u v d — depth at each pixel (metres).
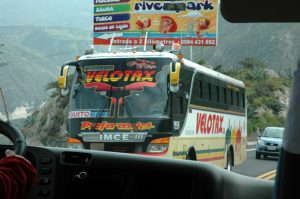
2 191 1.75
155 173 3.91
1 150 3.46
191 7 42.47
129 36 43.72
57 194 3.79
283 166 1.86
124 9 43.81
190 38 42.41
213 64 124.56
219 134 18.30
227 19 1.87
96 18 44.66
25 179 1.83
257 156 21.45
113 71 14.85
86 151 3.97
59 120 30.86
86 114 14.77
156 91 14.52
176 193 3.91
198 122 16.25
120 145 14.47
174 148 14.45
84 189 3.98
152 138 14.32
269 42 120.81
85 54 15.45
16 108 31.62
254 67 59.31
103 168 3.94
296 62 1.87
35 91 89.19
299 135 1.81
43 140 30.20
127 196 3.93
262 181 4.45
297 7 1.80
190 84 15.67
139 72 14.72
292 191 1.83
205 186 3.85
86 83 14.98
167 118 14.34
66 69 14.93
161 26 42.91
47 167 3.65
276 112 52.72
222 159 18.56
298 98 1.83
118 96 14.65
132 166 3.94
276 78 55.50
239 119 21.22
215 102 17.98
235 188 4.16
